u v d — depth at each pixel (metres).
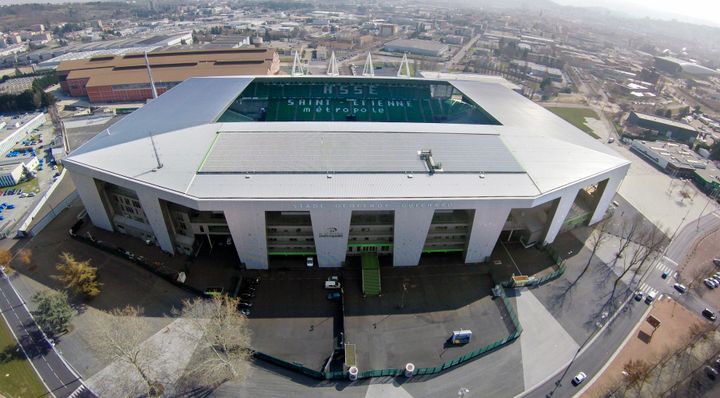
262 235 69.50
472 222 71.44
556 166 79.81
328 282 70.25
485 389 55.34
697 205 105.56
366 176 72.31
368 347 60.53
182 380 55.22
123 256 77.19
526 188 71.75
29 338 61.16
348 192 67.50
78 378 55.47
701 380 57.91
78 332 62.12
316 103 120.50
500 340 61.47
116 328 54.88
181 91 112.56
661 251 85.50
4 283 71.50
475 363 58.91
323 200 65.19
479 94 120.19
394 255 74.56
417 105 123.62
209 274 73.19
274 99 120.81
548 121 103.81
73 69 191.12
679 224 96.12
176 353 58.78
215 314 57.84
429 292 70.88
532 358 60.03
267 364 57.94
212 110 97.12
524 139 89.62
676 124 156.50
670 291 74.44
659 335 64.81
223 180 69.50
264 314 65.44
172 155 76.62
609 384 56.69
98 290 68.81
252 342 60.69
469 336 61.62
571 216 88.00
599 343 62.97
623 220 95.88
